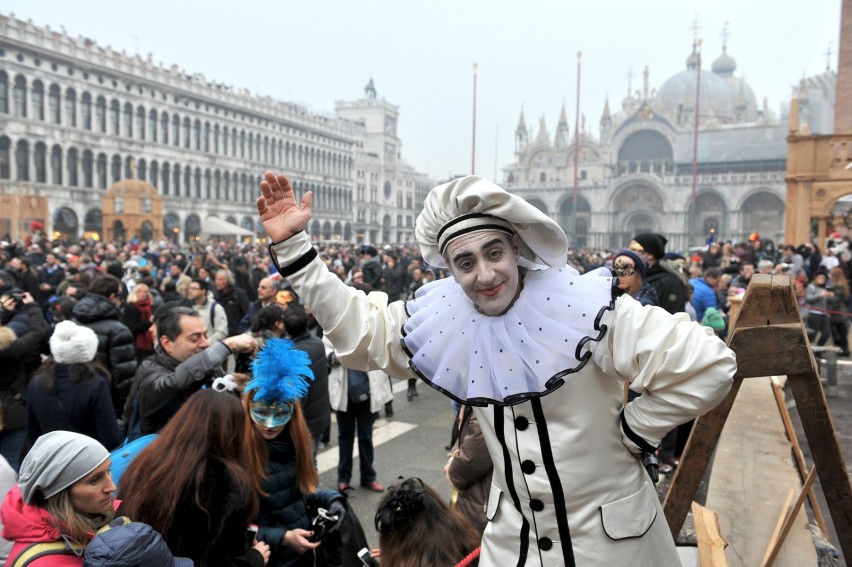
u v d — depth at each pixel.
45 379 3.81
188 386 3.38
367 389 5.40
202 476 2.29
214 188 55.72
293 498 3.06
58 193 41.69
